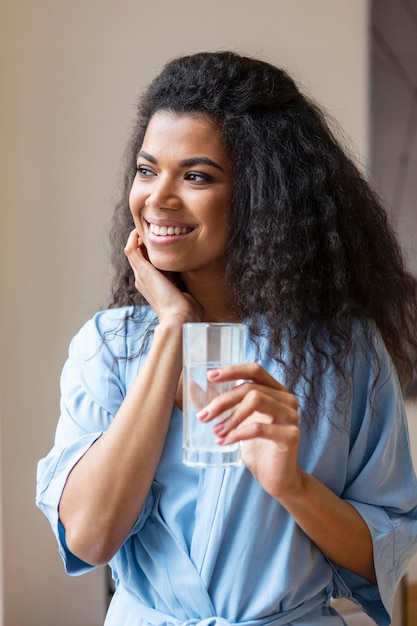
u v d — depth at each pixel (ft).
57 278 10.30
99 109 10.33
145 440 5.07
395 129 11.14
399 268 6.00
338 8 10.95
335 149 5.74
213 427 4.17
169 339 5.26
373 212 5.88
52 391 10.31
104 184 10.37
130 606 5.41
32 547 10.26
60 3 10.16
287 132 5.42
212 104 5.19
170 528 5.20
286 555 5.08
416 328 6.05
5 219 10.12
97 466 5.07
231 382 4.20
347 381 5.31
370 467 5.32
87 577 10.48
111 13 10.31
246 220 5.32
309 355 5.32
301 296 5.32
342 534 5.06
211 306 5.60
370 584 5.41
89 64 10.28
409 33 11.12
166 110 5.24
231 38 10.66
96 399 5.51
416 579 11.35
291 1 10.80
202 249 5.24
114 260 6.48
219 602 5.13
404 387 6.03
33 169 10.19
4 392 10.16
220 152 5.20
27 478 10.24
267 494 5.08
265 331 5.40
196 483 5.23
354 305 5.48
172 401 5.18
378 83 11.08
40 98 10.16
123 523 5.07
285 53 10.81
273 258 5.30
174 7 10.48
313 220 5.40
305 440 5.24
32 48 10.12
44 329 10.28
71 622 10.43
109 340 5.65
